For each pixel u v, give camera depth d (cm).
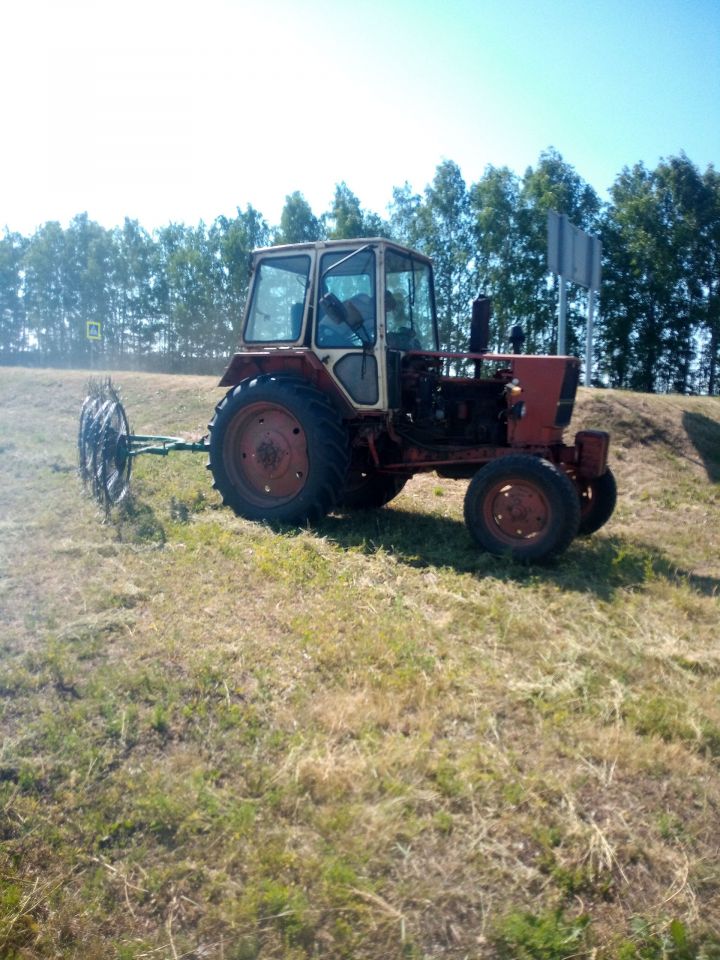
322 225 3086
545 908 257
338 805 295
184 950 242
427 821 289
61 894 262
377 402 704
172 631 440
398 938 245
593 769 329
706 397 1435
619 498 945
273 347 765
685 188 2788
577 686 398
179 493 812
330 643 428
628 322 2758
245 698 371
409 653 423
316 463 700
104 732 339
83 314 3800
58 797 302
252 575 538
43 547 598
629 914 259
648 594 557
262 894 256
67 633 434
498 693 388
